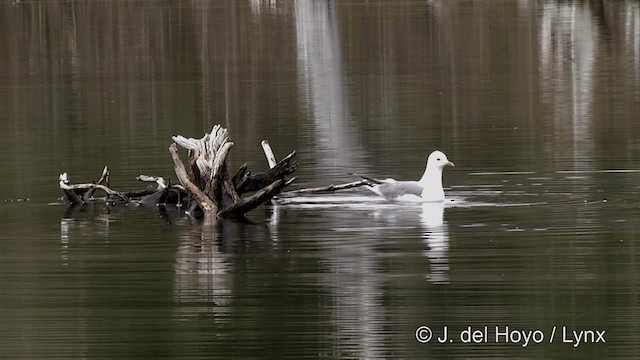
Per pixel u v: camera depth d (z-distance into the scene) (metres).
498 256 14.98
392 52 43.62
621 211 17.39
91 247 15.99
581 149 23.08
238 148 24.11
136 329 12.53
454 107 30.16
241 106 30.98
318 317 12.79
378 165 21.80
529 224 16.67
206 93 33.75
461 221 16.98
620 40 44.84
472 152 22.98
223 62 41.69
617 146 23.36
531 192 18.95
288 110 30.11
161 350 11.96
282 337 12.23
